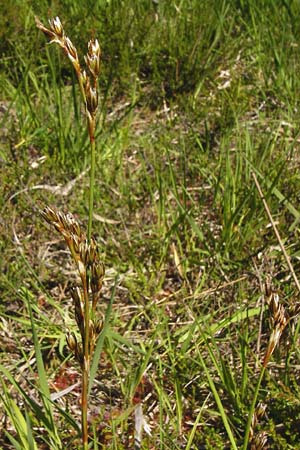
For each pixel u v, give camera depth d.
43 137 3.62
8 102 4.05
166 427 2.24
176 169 3.54
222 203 3.20
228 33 4.30
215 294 2.84
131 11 4.50
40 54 4.23
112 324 2.72
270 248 3.00
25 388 2.53
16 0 4.56
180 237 3.18
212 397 2.43
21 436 1.99
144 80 4.28
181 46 4.22
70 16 4.37
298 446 2.09
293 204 3.22
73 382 2.57
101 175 3.44
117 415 2.42
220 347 2.63
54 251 3.13
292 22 4.45
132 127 3.95
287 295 2.75
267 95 4.10
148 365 2.58
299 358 2.40
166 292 2.96
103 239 3.17
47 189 3.33
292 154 3.48
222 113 3.82
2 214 3.13
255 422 1.55
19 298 2.83
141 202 3.36
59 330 2.68
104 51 4.19
